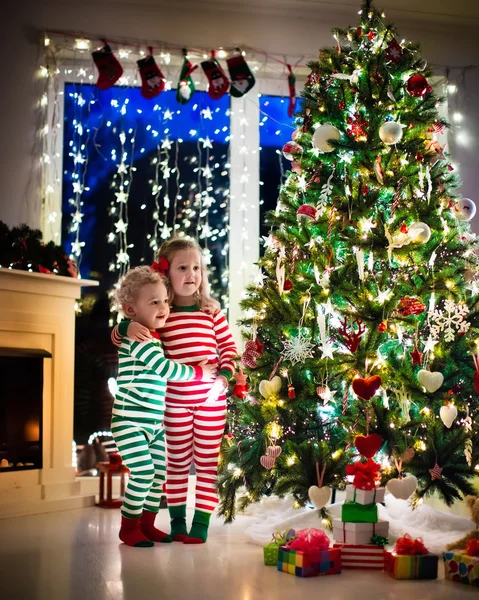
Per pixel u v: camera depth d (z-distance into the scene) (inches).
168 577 82.4
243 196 167.6
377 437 94.8
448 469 104.9
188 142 168.1
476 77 174.9
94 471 156.4
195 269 111.8
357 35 118.1
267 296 113.7
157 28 162.2
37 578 81.4
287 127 173.5
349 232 108.5
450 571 82.3
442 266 111.3
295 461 105.0
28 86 154.2
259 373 113.1
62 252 140.3
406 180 110.0
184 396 107.7
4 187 150.4
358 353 105.3
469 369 108.3
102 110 164.7
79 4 158.7
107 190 163.8
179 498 108.0
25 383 133.0
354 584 80.2
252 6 165.9
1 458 129.1
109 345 160.2
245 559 92.7
